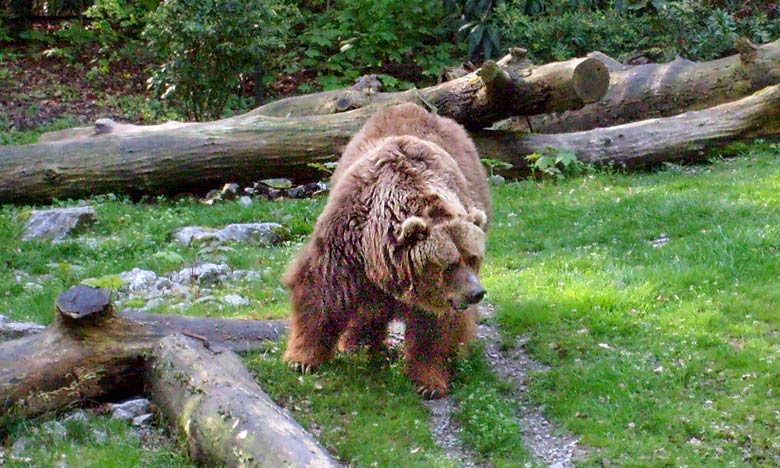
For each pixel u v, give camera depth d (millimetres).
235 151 12656
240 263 9969
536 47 19062
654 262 9219
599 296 8336
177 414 6020
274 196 12883
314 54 19812
